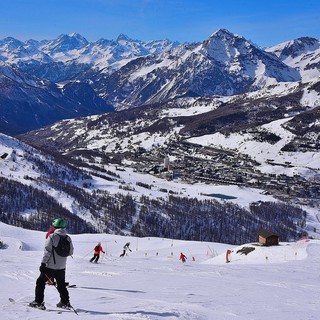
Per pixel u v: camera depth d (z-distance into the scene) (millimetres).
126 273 28031
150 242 116875
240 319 13781
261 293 20766
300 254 66000
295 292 21750
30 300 15305
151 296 18109
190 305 15703
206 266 38031
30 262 33875
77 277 25281
